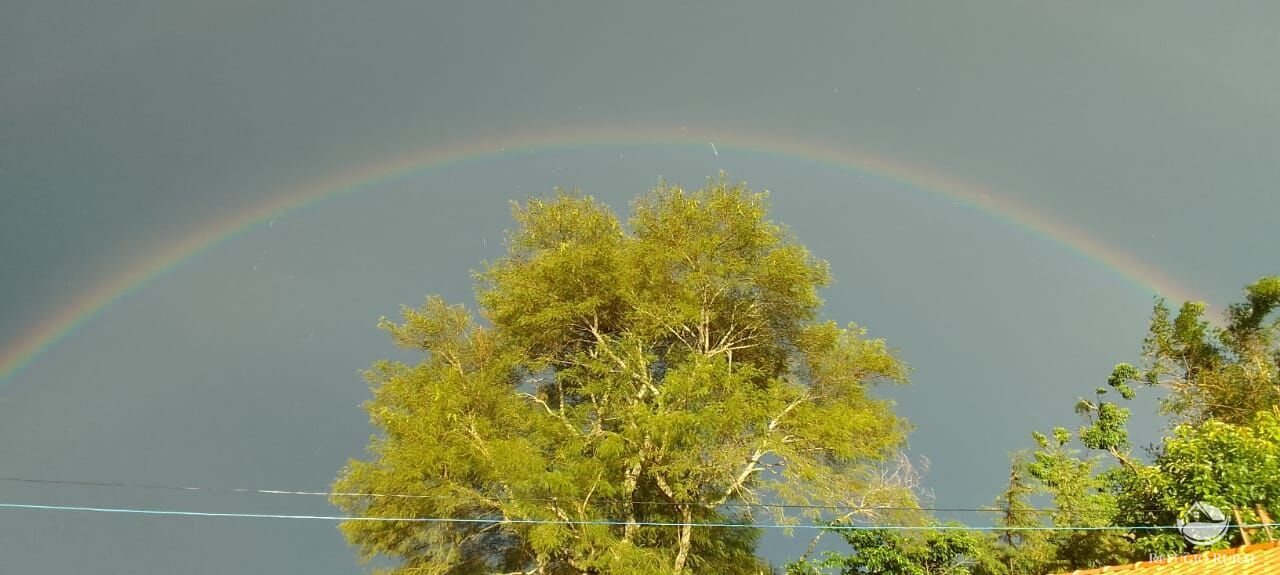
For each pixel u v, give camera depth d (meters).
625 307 21.69
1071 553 23.55
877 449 19.61
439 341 20.61
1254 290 27.27
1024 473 24.92
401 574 17.84
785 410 19.48
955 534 21.36
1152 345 28.25
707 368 18.31
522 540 18.95
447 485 16.83
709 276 20.78
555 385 22.45
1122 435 24.25
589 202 22.03
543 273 20.62
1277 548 12.26
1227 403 25.78
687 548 19.02
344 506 17.84
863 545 21.12
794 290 21.19
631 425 18.31
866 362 20.48
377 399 19.70
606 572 16.97
